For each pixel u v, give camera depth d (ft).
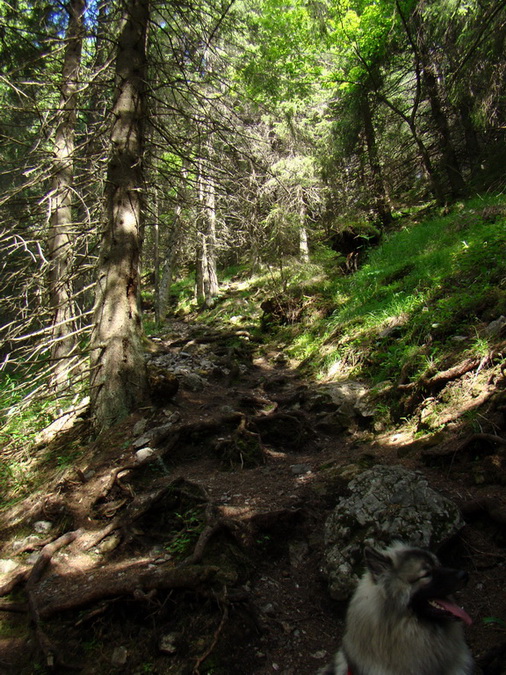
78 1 32.78
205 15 30.01
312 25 47.73
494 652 9.23
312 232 62.23
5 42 34.24
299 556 13.46
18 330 23.54
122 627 11.59
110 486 17.07
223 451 19.17
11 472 20.72
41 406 26.13
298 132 55.42
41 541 15.71
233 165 29.91
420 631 7.64
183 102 29.96
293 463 18.69
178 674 10.24
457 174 50.47
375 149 55.62
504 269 22.82
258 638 11.13
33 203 27.04
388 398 20.97
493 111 39.40
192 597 11.71
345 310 33.47
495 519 11.91
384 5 45.60
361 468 16.01
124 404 22.00
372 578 8.20
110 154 24.20
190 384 26.63
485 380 16.96
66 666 10.93
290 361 33.94
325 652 10.67
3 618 12.84
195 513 14.89
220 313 59.57
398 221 55.72
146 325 61.87
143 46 26.08
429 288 26.94
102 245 23.84
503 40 32.01
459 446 14.62
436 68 49.11
